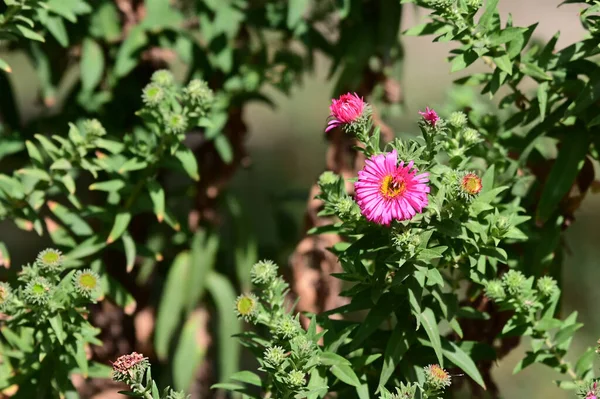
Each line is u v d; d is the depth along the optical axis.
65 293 1.34
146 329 1.59
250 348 1.31
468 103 1.54
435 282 1.25
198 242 1.59
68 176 1.44
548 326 1.34
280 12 1.57
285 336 1.27
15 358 1.41
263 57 1.59
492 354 1.35
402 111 1.58
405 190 1.22
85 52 1.54
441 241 1.29
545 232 1.40
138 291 1.59
